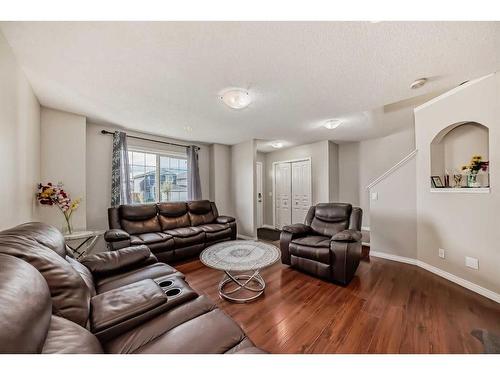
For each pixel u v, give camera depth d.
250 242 2.67
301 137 4.36
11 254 0.89
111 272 1.66
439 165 2.63
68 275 1.03
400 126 3.76
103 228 3.37
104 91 2.20
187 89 2.15
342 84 2.06
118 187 3.38
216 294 2.18
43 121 2.61
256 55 1.60
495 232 1.97
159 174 4.19
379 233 3.27
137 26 1.30
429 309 1.82
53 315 0.83
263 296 2.10
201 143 4.81
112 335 0.92
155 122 3.23
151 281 1.30
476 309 1.80
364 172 4.81
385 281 2.40
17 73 1.66
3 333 0.50
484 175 2.19
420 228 2.79
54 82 2.01
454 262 2.35
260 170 6.01
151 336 0.92
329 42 1.46
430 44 1.48
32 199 2.22
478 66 1.77
